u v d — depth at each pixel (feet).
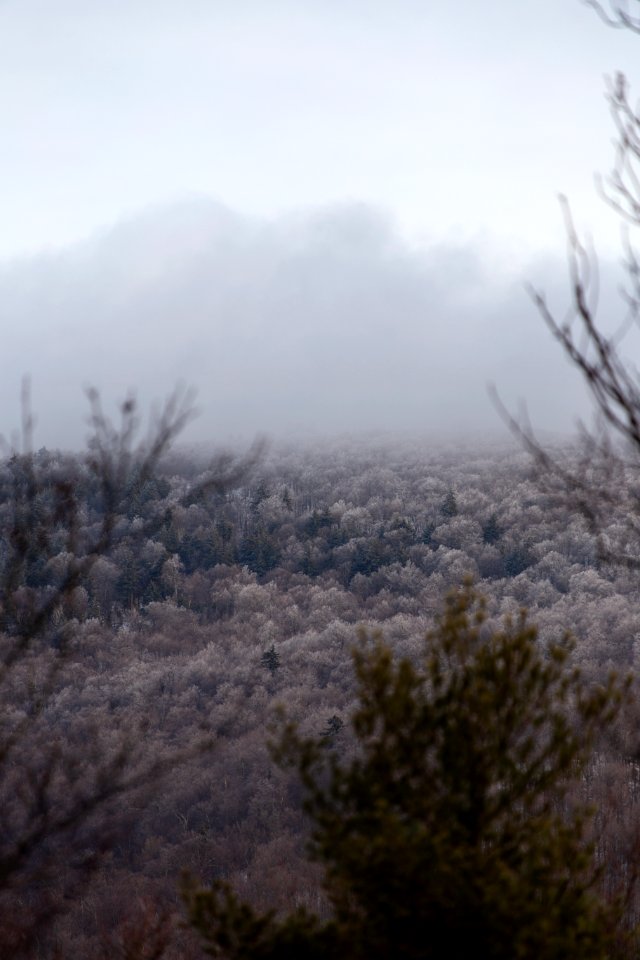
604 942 11.80
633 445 12.57
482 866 11.90
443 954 11.88
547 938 11.35
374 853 11.84
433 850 11.73
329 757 13.09
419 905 11.78
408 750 12.90
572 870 12.29
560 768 12.95
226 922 12.27
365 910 12.40
